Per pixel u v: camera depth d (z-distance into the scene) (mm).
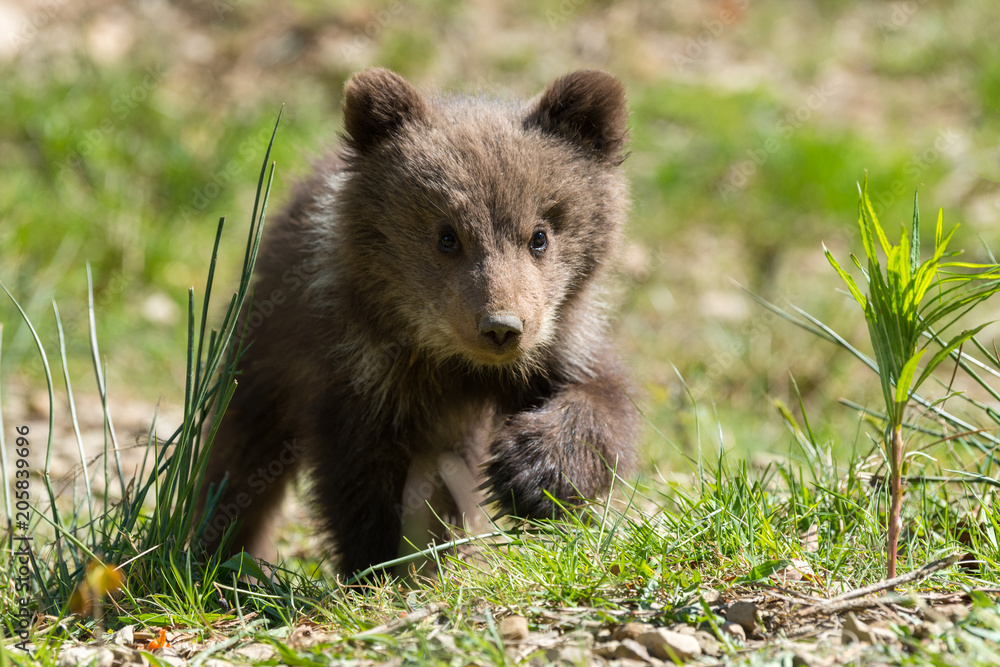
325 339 9469
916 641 5762
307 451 9711
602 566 7129
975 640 5426
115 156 18812
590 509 8320
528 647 6215
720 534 7395
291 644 6652
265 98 21312
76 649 6730
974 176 20578
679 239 19672
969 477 8094
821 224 19688
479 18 24156
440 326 9023
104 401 8789
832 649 5867
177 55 22125
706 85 22922
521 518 8469
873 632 5922
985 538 7801
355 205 9438
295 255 10266
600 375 9836
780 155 20422
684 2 25609
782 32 25406
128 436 14086
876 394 15570
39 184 18156
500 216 8898
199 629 7238
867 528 7746
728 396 15898
